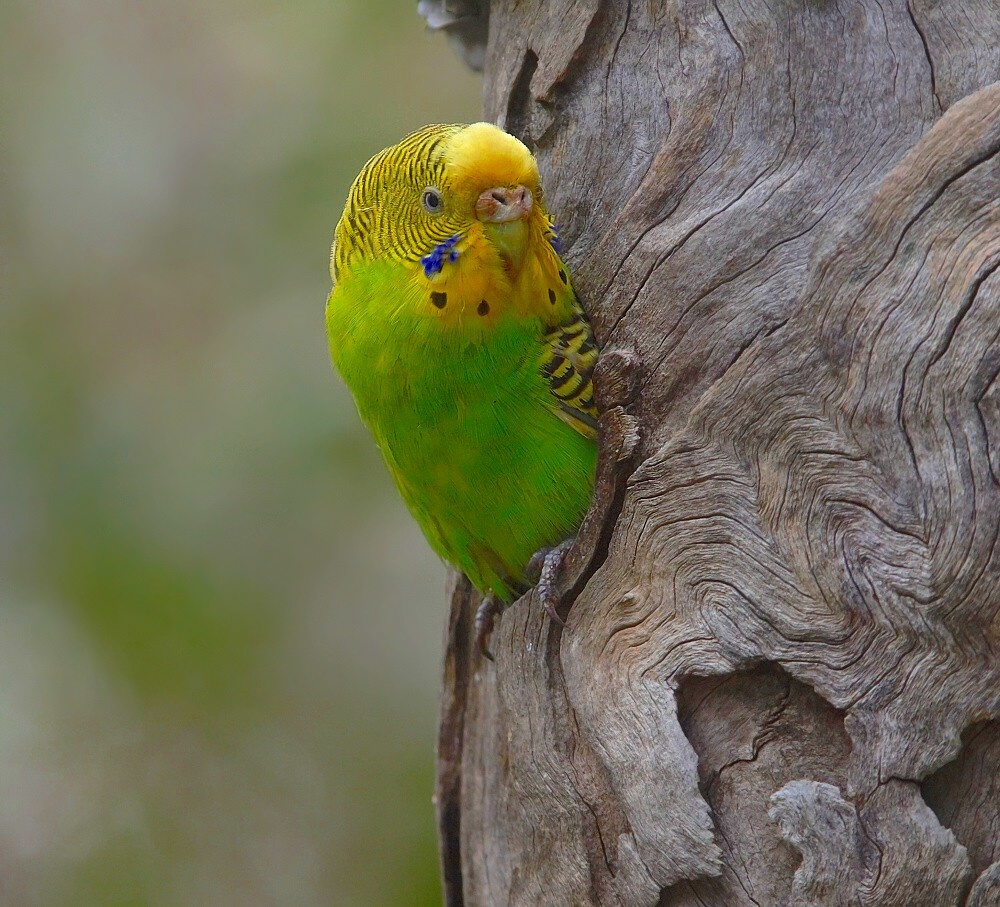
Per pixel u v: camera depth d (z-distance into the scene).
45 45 15.43
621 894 6.66
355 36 14.83
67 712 13.70
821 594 6.09
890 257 5.93
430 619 14.28
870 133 6.41
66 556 13.81
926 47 6.41
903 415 5.91
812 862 6.04
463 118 14.57
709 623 6.34
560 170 7.36
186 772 13.73
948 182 5.81
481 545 7.66
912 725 5.95
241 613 13.79
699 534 6.37
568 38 7.27
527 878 7.23
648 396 6.62
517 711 7.14
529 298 6.76
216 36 15.21
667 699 6.39
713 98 6.69
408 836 13.59
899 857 5.93
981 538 5.76
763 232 6.40
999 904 5.90
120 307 14.73
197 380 14.38
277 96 15.01
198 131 15.08
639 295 6.70
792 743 6.27
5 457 14.09
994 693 5.87
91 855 13.36
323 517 13.91
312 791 13.71
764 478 6.23
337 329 7.36
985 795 6.02
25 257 14.89
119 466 14.02
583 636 6.73
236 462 13.85
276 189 14.76
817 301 6.08
